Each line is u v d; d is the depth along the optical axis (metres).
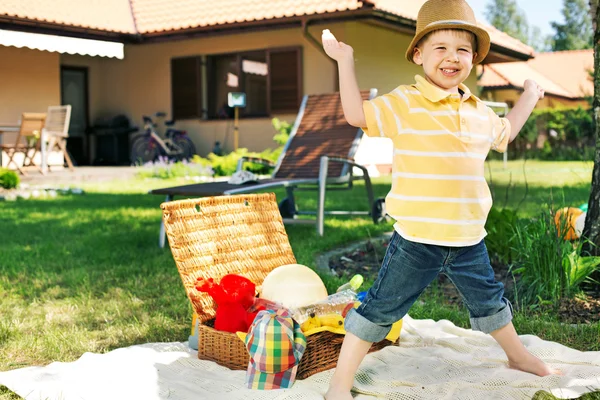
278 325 2.89
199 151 16.84
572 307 4.07
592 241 4.55
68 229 7.24
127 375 3.04
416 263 2.66
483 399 2.72
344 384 2.75
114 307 4.24
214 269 3.46
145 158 16.97
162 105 17.44
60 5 14.79
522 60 18.78
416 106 2.68
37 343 3.58
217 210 3.61
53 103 15.40
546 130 23.27
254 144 15.96
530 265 4.34
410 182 2.66
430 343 3.44
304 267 3.41
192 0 16.05
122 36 15.23
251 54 15.97
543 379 2.86
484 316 2.91
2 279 4.95
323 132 7.61
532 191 10.11
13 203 9.62
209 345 3.22
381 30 15.05
